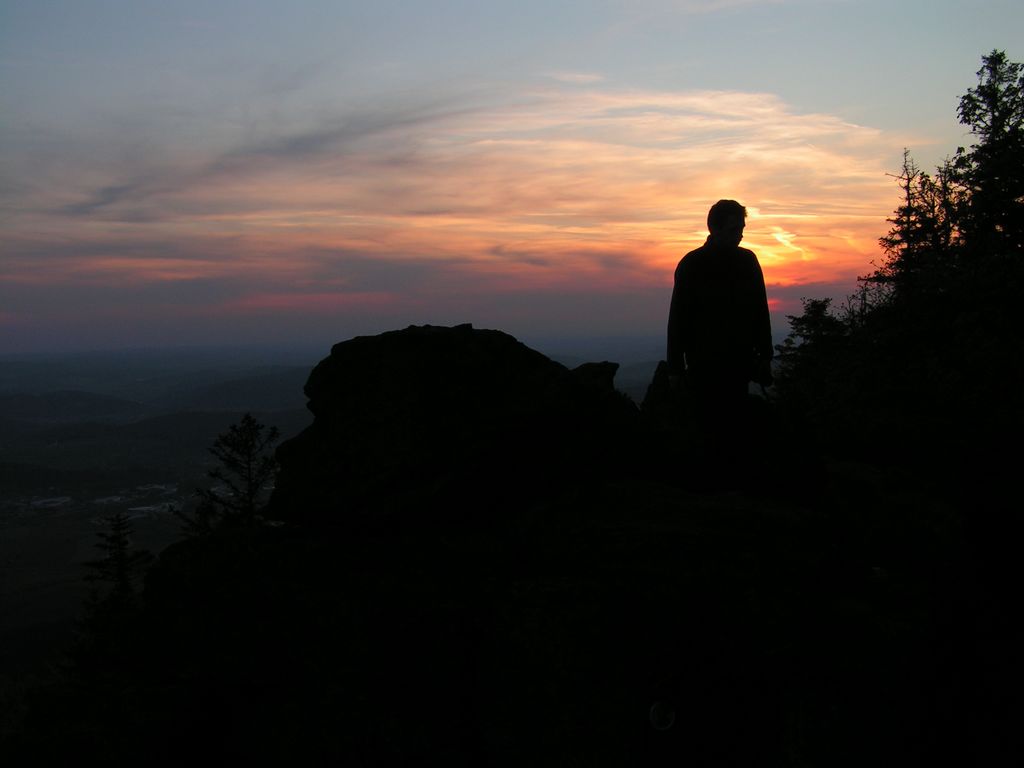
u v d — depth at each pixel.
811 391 14.05
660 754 4.05
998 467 6.70
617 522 4.99
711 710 4.14
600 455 6.15
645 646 4.20
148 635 5.36
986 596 4.65
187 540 5.93
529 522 5.31
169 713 4.70
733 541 4.69
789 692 4.11
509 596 4.60
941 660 4.21
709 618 4.26
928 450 7.45
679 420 6.79
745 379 5.56
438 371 5.98
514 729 4.25
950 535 5.14
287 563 5.36
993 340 10.46
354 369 6.16
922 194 31.12
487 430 5.63
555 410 5.84
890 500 5.58
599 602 4.31
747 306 5.40
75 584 124.06
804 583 4.48
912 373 11.20
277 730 4.62
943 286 14.02
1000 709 3.98
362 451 5.75
